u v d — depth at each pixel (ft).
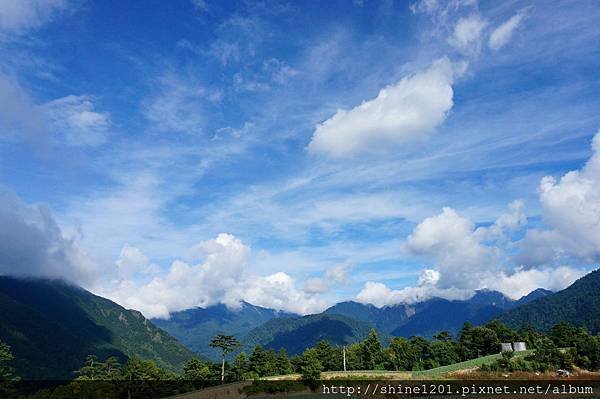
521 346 426.92
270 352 477.36
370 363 509.76
